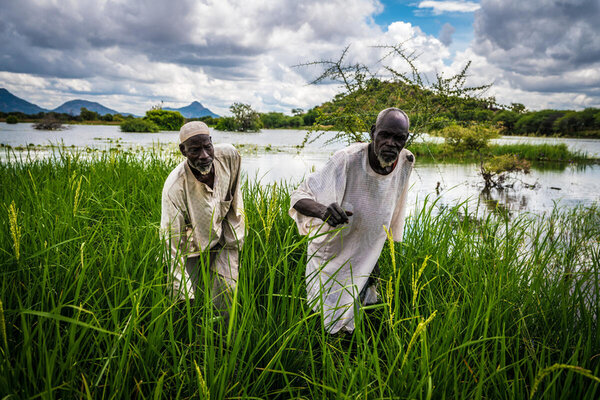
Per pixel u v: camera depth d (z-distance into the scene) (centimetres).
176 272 255
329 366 192
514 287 278
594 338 214
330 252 288
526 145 2192
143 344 198
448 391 185
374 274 304
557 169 1611
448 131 1862
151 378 189
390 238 167
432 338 212
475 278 278
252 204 427
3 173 568
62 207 329
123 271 228
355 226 284
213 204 299
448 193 980
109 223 319
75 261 229
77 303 213
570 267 342
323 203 272
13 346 193
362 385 172
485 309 230
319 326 266
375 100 463
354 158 274
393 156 251
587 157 2055
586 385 187
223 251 324
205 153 275
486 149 1916
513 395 170
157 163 737
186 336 229
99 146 1797
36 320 207
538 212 756
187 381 186
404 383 172
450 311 209
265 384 205
